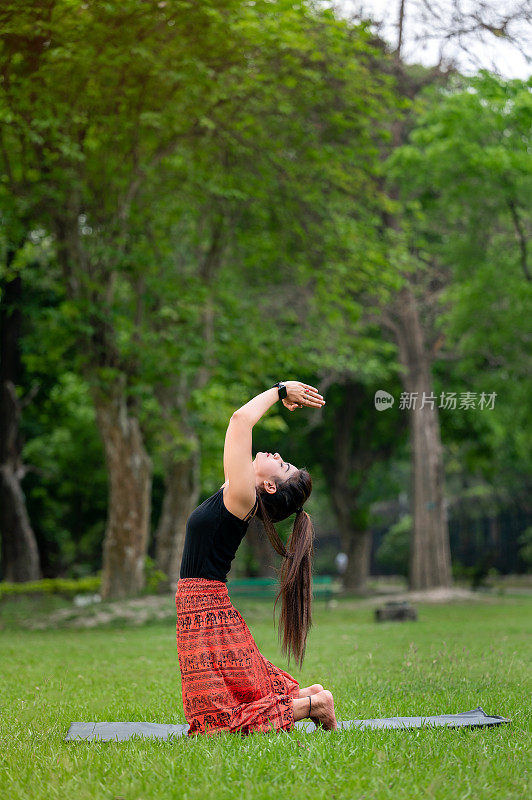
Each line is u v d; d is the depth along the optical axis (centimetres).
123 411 2234
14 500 2981
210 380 2709
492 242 2831
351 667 990
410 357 3219
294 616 529
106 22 1560
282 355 2569
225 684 508
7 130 1822
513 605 2795
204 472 3091
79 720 679
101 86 1748
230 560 521
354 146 2230
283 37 1722
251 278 2984
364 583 4109
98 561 4488
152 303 2258
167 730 608
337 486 4094
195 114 1916
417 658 1003
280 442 4094
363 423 4022
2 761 500
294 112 2098
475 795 404
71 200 2042
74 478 3762
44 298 2658
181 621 514
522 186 2514
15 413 2948
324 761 454
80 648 1433
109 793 407
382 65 2333
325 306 2497
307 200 2264
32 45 1523
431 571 3269
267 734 502
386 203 2434
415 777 434
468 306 2748
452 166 2577
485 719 609
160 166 2234
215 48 1753
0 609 2384
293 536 536
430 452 3269
